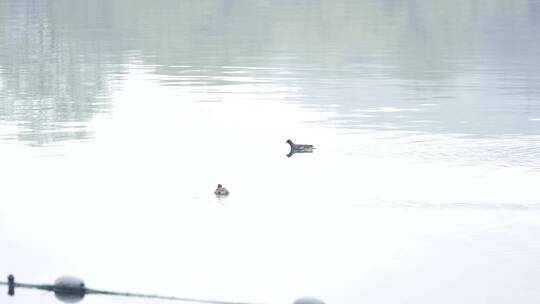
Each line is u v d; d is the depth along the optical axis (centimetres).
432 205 4878
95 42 12012
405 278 4034
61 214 4906
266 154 6041
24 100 8056
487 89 8212
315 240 4478
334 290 3938
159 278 4109
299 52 11062
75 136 6588
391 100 7775
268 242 4481
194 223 4750
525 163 5622
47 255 4375
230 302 3869
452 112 7188
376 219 4725
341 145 6188
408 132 6506
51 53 11019
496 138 6272
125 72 9550
